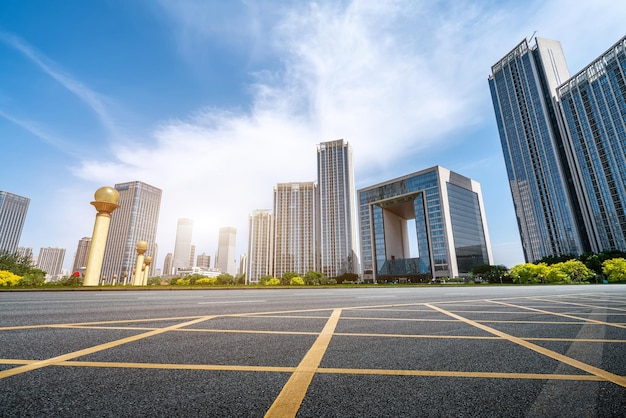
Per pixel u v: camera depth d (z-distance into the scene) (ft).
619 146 291.58
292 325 20.36
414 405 8.23
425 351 13.91
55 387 9.23
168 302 35.78
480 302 37.81
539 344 15.39
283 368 11.34
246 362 12.02
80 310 27.27
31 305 31.30
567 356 13.19
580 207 330.34
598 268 216.54
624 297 47.32
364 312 27.40
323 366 11.60
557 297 46.93
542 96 374.22
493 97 447.83
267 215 579.89
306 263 529.86
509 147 413.59
